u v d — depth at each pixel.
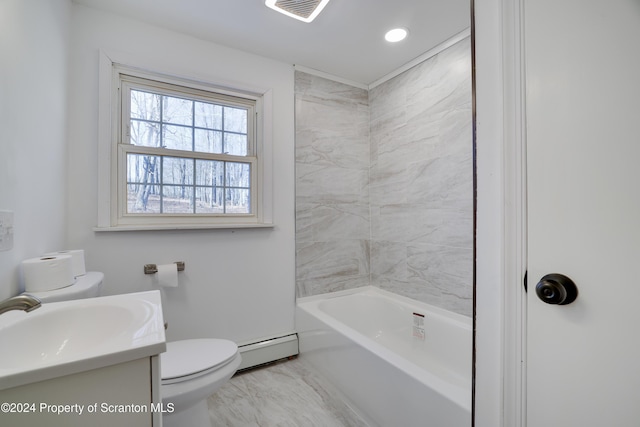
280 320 2.05
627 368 0.48
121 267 1.55
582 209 0.52
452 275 1.78
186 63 1.72
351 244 2.34
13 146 0.93
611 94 0.49
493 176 0.67
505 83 0.63
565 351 0.55
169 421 1.17
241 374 1.83
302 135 2.13
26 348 0.72
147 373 0.61
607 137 0.50
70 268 1.07
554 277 0.55
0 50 0.85
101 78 1.50
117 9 1.51
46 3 1.17
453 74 1.76
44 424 0.53
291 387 1.70
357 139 2.37
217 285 1.83
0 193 0.85
